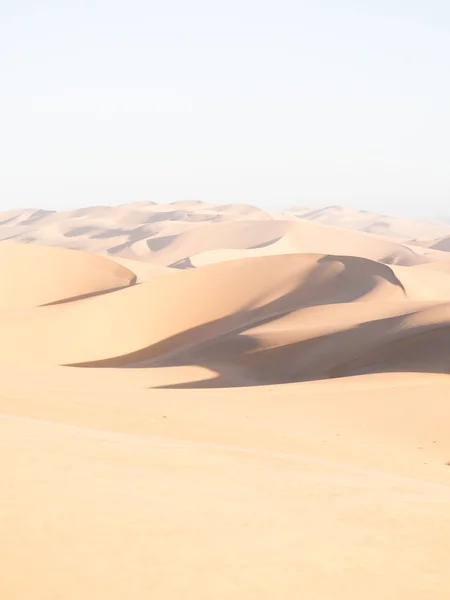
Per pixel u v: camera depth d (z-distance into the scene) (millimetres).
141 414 17766
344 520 7422
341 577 5852
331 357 38031
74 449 9641
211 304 54781
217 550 6152
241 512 7348
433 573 6121
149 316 52875
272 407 23422
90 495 7254
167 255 152875
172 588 5332
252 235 157750
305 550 6371
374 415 22875
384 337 38344
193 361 40125
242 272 57812
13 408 16719
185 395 24703
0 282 65188
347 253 150750
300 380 37031
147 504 7207
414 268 69812
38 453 8930
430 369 32719
